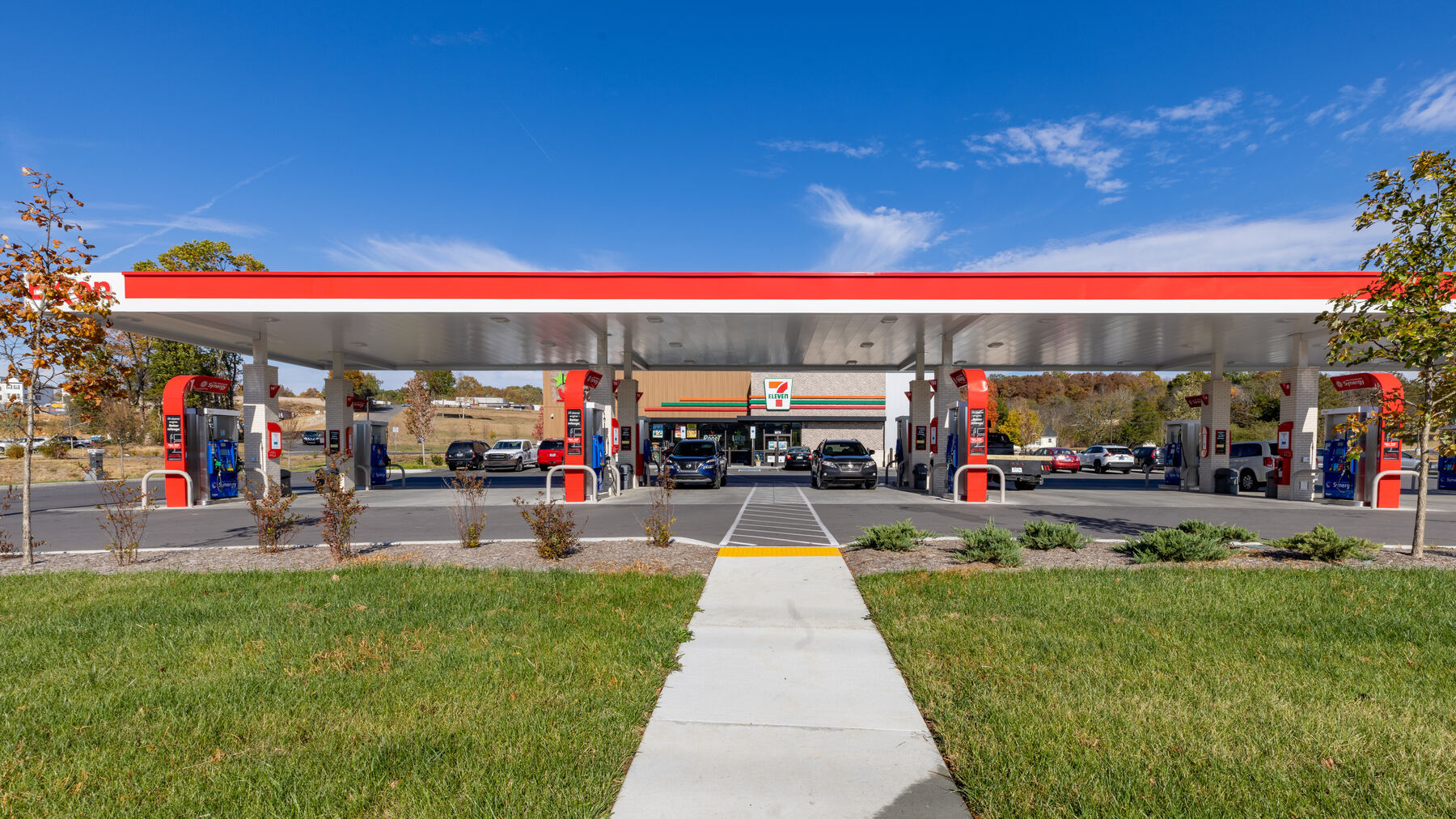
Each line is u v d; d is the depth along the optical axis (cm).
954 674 454
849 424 4119
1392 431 860
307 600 642
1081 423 6172
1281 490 1820
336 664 472
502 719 384
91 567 842
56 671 464
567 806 298
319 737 366
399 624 564
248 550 962
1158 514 1427
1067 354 2292
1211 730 369
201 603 635
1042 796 307
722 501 1708
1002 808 298
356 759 339
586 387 1675
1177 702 404
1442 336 757
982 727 374
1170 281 1459
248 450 1794
